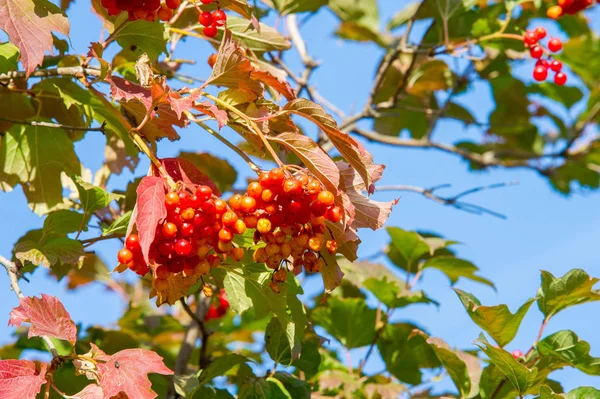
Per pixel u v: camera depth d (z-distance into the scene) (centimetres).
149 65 355
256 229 311
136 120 362
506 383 407
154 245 294
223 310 589
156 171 313
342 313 527
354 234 329
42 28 344
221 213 294
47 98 452
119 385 300
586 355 392
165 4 382
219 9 388
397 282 536
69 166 454
